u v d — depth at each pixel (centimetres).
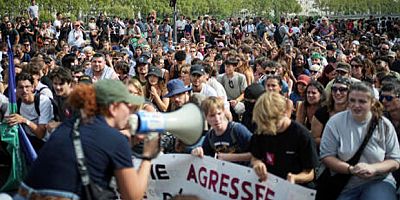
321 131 579
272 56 1476
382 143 473
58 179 339
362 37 2531
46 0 3531
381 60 1002
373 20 3875
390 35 3016
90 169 342
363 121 473
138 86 620
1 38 2206
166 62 1400
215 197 505
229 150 522
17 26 2369
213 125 519
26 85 666
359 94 464
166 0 5331
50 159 344
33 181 348
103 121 357
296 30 2950
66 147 344
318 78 1032
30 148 649
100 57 909
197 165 514
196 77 783
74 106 357
